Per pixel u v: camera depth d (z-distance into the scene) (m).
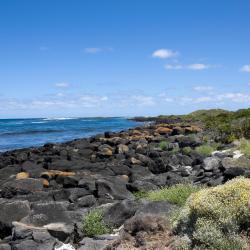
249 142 31.83
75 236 13.85
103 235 13.50
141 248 10.86
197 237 10.01
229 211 10.38
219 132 41.66
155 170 27.75
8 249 12.97
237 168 20.20
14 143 63.34
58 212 15.23
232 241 9.73
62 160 31.73
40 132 88.19
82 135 77.75
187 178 22.80
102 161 33.22
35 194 20.17
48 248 12.86
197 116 123.75
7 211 15.34
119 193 19.80
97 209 15.48
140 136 50.12
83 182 21.33
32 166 29.50
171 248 10.31
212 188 11.43
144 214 12.43
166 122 104.69
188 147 34.94
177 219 11.24
